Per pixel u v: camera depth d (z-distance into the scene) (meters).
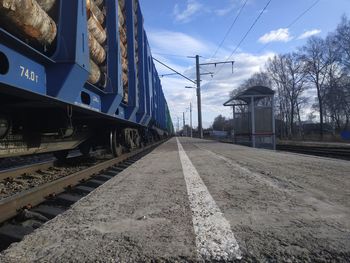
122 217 5.40
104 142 15.48
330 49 80.31
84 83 9.01
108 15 12.84
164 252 3.90
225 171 11.00
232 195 7.01
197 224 4.95
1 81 5.84
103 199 6.78
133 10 18.08
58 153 14.12
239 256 3.76
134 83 16.89
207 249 3.97
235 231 4.60
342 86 80.00
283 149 31.45
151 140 32.41
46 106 8.58
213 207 5.97
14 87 6.12
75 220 5.23
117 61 12.70
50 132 9.66
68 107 8.89
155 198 6.85
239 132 35.69
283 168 11.69
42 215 6.04
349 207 5.89
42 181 9.59
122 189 7.91
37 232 4.65
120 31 14.82
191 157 17.03
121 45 14.95
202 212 5.63
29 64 6.89
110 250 3.98
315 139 74.19
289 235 4.41
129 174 10.61
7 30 6.29
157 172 11.08
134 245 4.13
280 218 5.21
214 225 4.89
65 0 8.07
